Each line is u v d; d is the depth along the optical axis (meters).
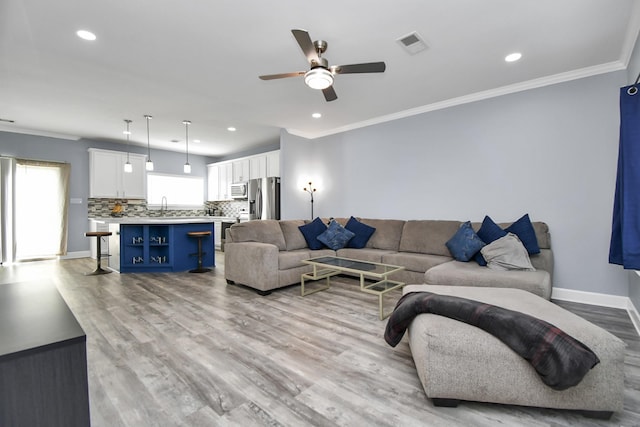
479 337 1.47
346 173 5.35
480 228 3.48
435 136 4.20
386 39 2.56
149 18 2.27
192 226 5.02
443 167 4.14
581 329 1.45
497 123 3.67
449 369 1.47
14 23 2.32
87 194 6.39
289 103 4.14
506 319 1.47
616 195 2.60
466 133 3.92
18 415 0.63
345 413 1.45
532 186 3.44
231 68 3.10
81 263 5.59
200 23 2.34
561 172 3.27
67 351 0.68
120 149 6.85
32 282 1.15
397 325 1.85
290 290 3.71
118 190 6.59
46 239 5.91
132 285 3.93
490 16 2.26
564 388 1.30
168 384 1.69
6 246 5.48
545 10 2.19
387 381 1.72
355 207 5.23
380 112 4.55
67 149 6.14
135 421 1.40
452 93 3.79
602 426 1.35
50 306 0.90
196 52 2.78
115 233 4.92
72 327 0.75
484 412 1.46
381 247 4.37
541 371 1.34
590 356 1.28
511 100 3.57
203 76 3.28
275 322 2.62
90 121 5.05
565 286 3.25
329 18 2.28
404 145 4.55
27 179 5.72
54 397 0.67
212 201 8.51
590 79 3.10
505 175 3.62
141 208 7.22
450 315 1.63
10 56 2.84
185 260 4.93
